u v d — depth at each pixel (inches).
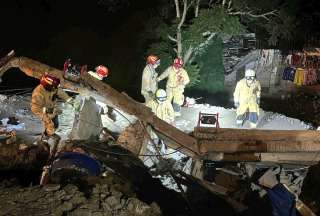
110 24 1094.4
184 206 339.9
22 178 346.9
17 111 585.9
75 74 428.1
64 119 537.3
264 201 365.4
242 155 426.0
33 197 249.8
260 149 427.2
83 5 1104.2
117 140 447.2
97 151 383.9
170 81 617.9
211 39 906.7
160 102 552.7
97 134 459.2
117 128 522.6
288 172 453.4
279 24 851.4
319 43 1119.6
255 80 602.5
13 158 385.7
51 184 267.3
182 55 887.1
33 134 497.7
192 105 716.0
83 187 279.1
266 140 430.0
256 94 604.4
